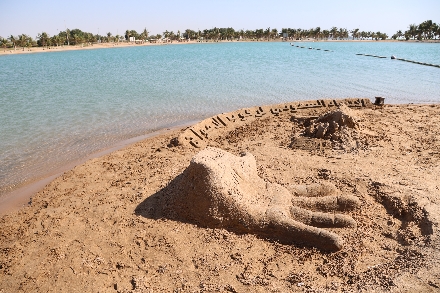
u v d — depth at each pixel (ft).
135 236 25.99
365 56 208.64
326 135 44.24
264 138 47.91
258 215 25.36
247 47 346.74
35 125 56.85
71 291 21.11
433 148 41.24
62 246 25.35
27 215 30.32
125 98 77.20
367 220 26.50
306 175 34.71
